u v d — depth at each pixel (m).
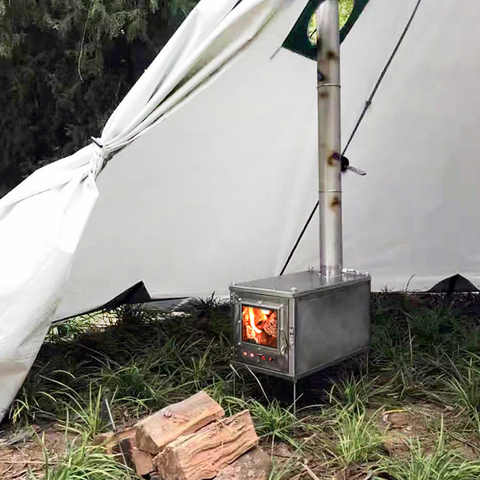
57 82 7.82
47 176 2.86
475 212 4.75
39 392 2.96
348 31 3.60
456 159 4.45
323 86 3.24
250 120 3.59
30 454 2.49
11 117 8.05
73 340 4.13
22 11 7.11
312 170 4.09
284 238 4.45
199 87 2.87
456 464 2.24
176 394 3.11
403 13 3.61
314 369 2.80
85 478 2.13
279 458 2.40
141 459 2.22
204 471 2.09
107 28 7.06
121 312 4.68
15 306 2.60
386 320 4.36
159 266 4.25
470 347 3.67
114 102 7.95
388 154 4.38
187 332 4.21
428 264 4.99
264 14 2.81
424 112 4.18
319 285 2.87
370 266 4.95
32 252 2.65
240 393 3.04
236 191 4.00
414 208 4.68
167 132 3.36
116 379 3.15
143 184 3.61
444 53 3.88
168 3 7.37
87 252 3.82
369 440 2.44
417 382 3.20
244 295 2.87
